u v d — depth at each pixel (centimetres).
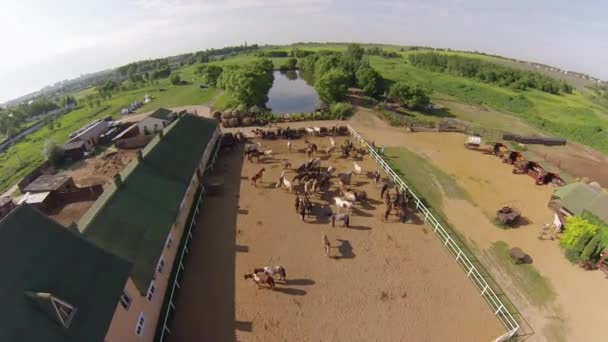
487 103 8525
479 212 2897
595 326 1847
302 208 2686
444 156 4081
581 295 2050
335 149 4175
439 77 11325
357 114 5900
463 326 1827
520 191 3247
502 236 2586
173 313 1895
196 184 3172
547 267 2270
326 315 1888
